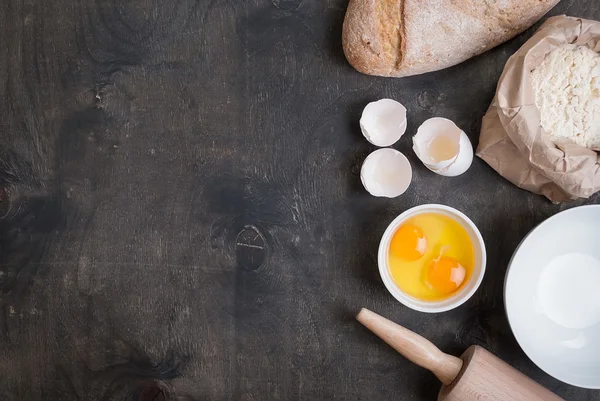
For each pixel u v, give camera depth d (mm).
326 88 880
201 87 891
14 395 906
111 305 900
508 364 829
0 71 908
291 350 884
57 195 906
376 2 828
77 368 902
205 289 892
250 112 887
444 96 870
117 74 899
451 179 871
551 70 825
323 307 880
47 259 906
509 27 824
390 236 840
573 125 822
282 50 884
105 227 901
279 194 885
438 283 838
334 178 880
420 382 871
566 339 843
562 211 805
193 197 893
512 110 794
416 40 819
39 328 906
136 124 897
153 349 896
